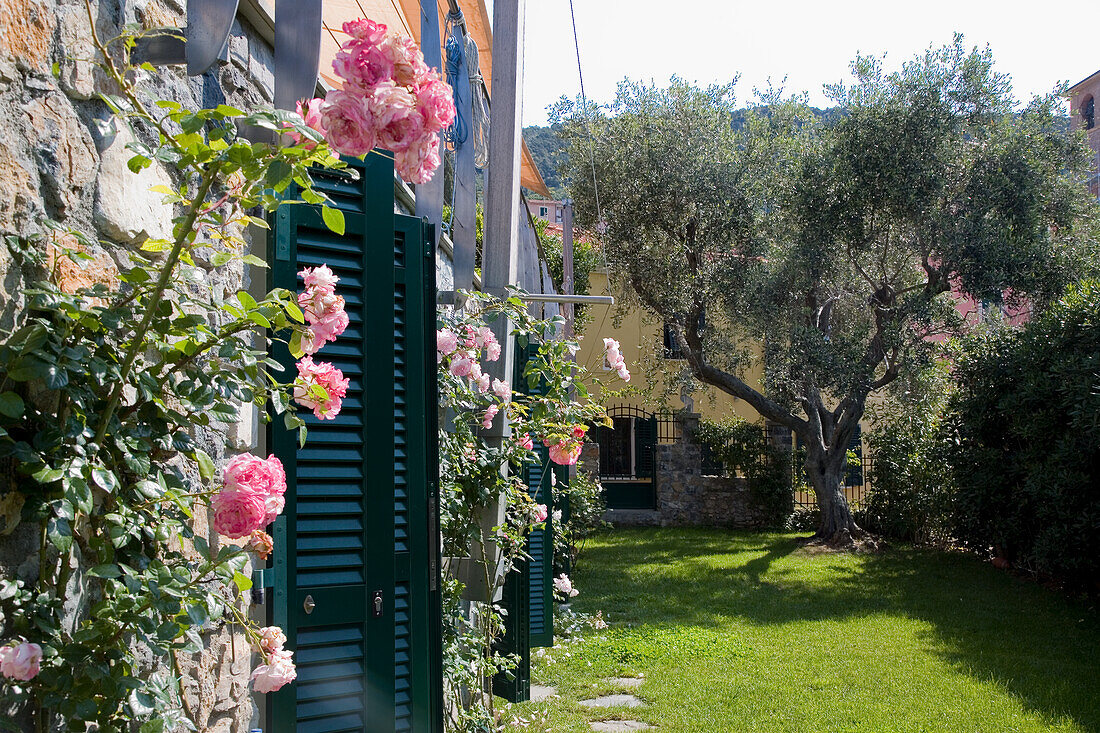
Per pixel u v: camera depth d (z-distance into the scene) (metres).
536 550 6.48
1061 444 9.03
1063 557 9.04
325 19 4.70
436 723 2.54
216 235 1.96
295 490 2.25
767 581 10.98
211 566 1.64
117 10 1.84
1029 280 11.27
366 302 2.38
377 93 1.61
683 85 14.20
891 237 12.30
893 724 5.64
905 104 11.62
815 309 13.52
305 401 1.92
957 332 12.30
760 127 14.26
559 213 21.47
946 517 13.09
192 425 2.10
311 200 1.72
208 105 2.24
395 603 2.41
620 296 15.53
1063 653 7.41
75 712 1.46
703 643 7.80
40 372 1.43
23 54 1.55
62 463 1.47
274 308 1.85
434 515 2.60
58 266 1.61
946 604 9.45
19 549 1.49
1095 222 12.31
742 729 5.52
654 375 16.27
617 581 10.98
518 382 5.62
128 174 1.87
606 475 17.81
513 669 5.10
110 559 1.58
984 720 5.73
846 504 13.85
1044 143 11.77
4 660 1.32
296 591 2.23
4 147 1.50
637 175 13.88
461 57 4.16
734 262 13.61
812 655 7.45
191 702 2.08
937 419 13.16
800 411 15.56
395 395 2.50
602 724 5.61
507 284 3.94
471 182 4.23
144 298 1.69
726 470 16.69
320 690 2.24
